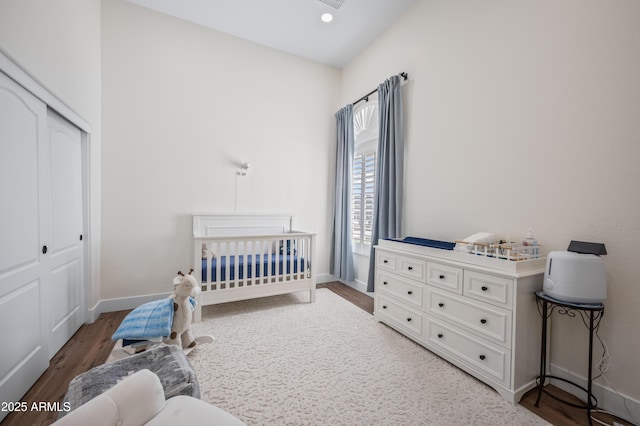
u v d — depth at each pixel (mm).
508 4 2035
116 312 2807
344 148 3848
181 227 3152
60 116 2045
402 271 2381
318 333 2402
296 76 3826
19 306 1524
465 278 1846
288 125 3785
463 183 2365
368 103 3551
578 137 1659
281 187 3752
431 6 2662
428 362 1968
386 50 3252
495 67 2121
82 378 1157
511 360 1576
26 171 1582
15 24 1423
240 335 2344
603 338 1562
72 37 2107
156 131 3018
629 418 1455
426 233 2715
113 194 2838
